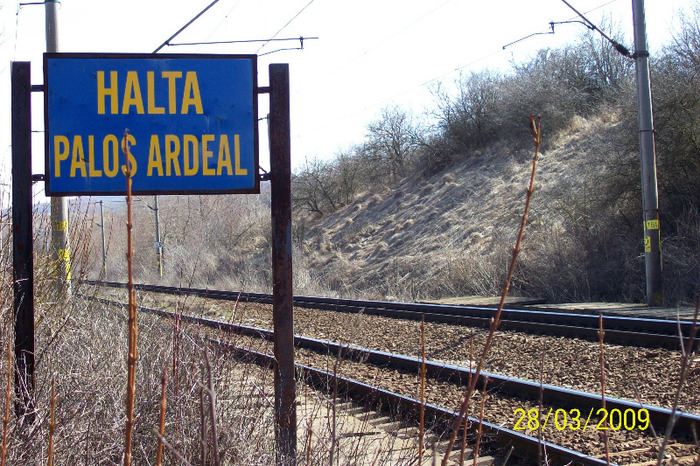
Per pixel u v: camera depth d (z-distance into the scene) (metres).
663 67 20.77
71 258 6.82
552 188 24.48
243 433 4.45
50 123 5.38
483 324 12.88
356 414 7.10
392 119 40.91
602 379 2.55
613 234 19.09
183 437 4.03
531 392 7.46
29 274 5.08
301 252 34.03
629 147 19.88
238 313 16.16
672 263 16.88
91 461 4.04
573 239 19.64
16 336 4.92
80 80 5.43
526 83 33.66
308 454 3.39
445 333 12.31
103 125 5.44
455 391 7.93
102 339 5.65
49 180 5.36
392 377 8.88
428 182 34.84
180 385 4.52
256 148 5.55
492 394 7.71
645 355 9.10
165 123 5.48
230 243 34.53
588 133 28.02
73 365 5.11
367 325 13.98
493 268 21.22
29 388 4.59
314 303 18.70
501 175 29.42
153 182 5.46
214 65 5.54
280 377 5.12
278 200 5.32
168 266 20.30
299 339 11.72
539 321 13.10
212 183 5.51
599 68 34.25
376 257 28.81
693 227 17.25
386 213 34.06
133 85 5.47
